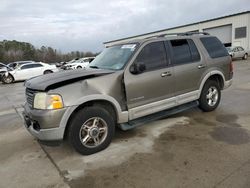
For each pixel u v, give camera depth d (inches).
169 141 166.4
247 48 1125.1
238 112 225.3
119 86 161.6
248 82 395.2
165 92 185.0
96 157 150.1
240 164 130.9
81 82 148.5
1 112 300.2
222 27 1241.4
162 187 115.1
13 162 151.9
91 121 153.3
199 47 212.5
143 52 174.7
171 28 1505.9
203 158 139.8
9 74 728.3
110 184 120.8
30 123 154.3
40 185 124.4
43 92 141.4
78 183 123.8
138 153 151.3
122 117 165.2
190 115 222.1
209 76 216.7
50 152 162.4
